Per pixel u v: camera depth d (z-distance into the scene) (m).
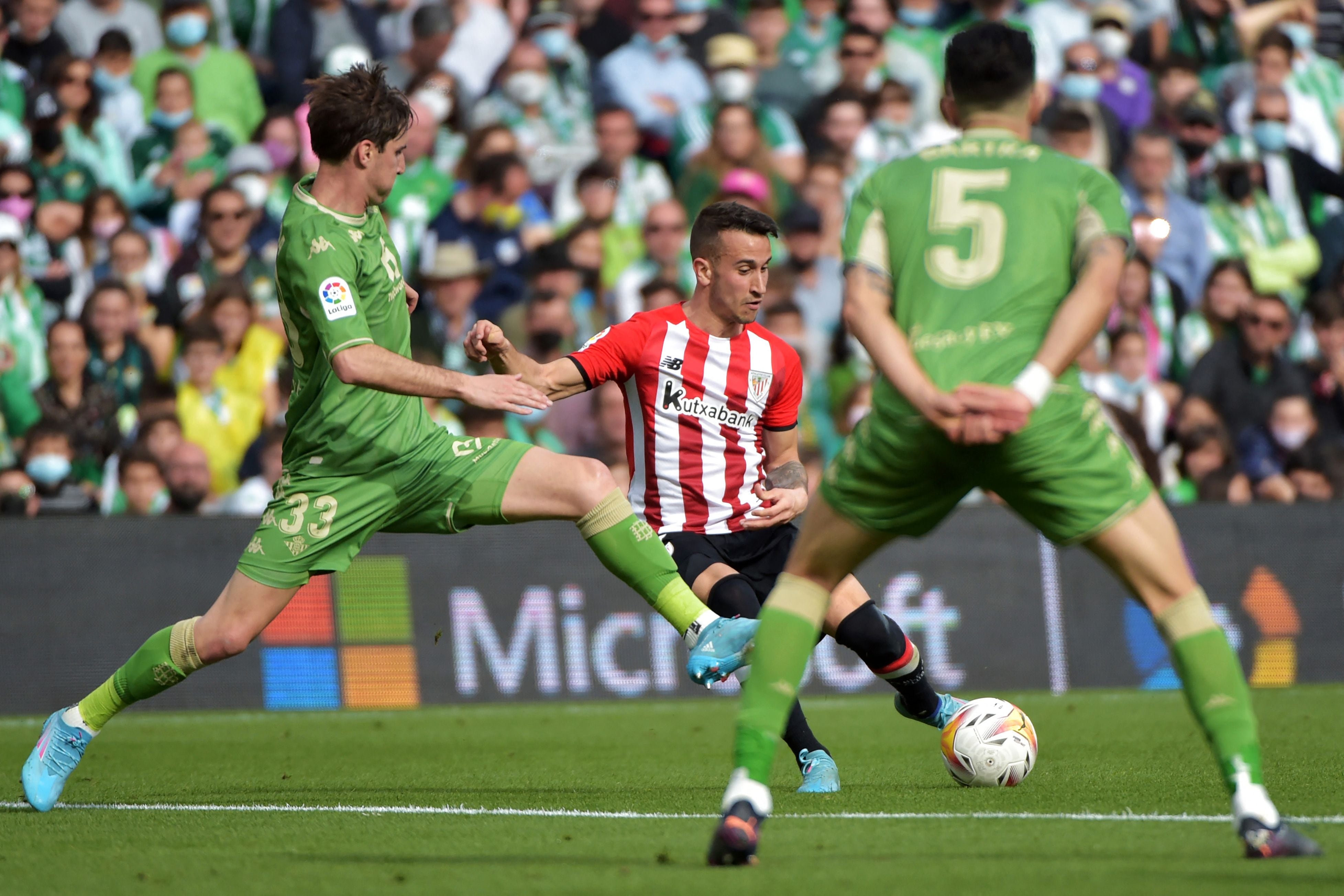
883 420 11.55
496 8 46.00
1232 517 36.72
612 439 38.03
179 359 38.12
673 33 46.06
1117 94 46.84
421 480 17.47
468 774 20.80
